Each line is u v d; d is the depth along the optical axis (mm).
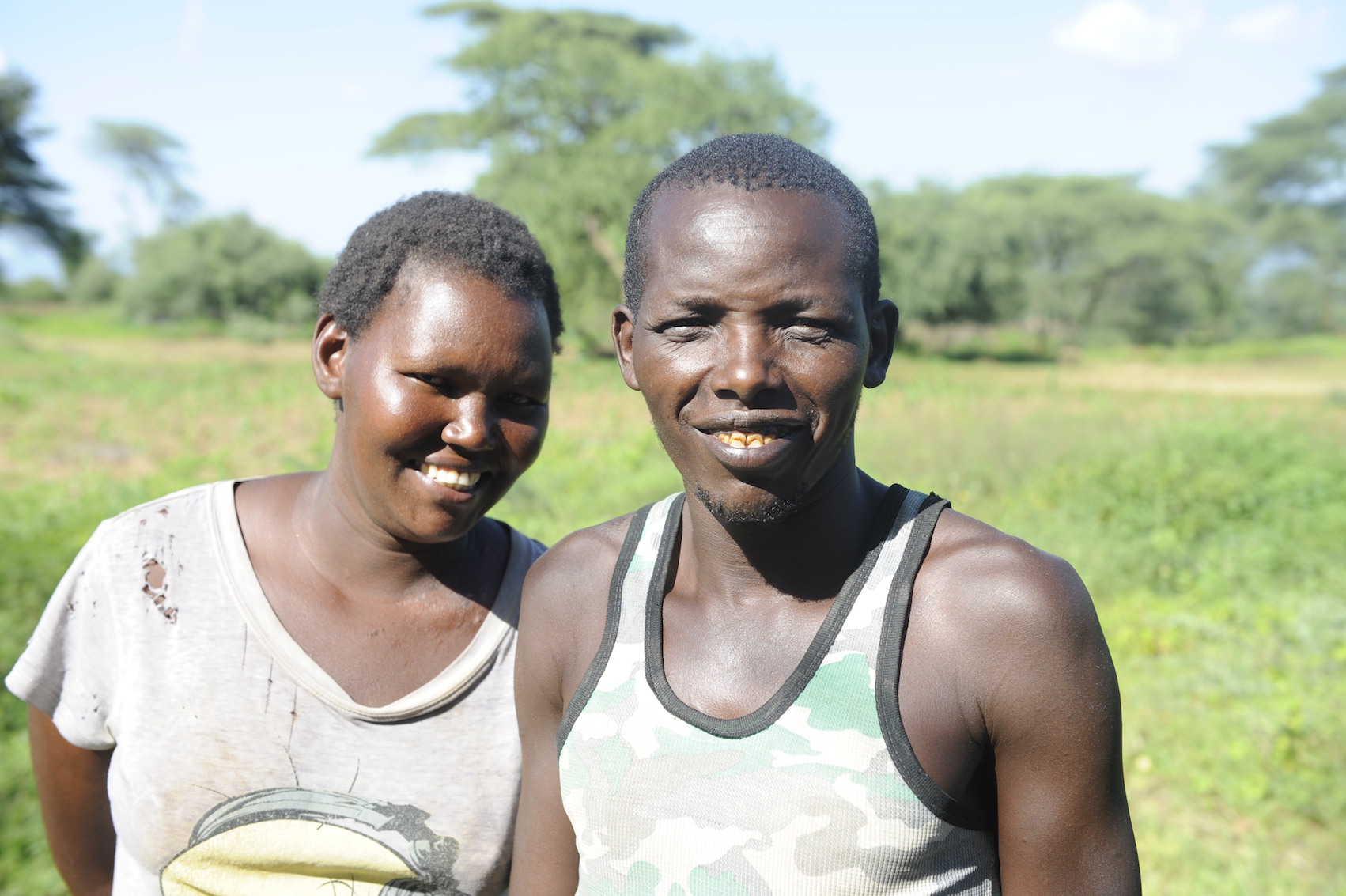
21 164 55812
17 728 4266
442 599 1617
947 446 11570
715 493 1224
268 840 1505
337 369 1585
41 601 5547
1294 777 4285
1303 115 58125
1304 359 41562
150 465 13266
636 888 1215
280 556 1612
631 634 1312
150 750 1501
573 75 35469
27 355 30734
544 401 1575
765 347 1174
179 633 1528
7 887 3287
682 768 1204
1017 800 1185
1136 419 16469
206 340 43375
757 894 1148
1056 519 8297
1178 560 7094
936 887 1162
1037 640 1150
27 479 11875
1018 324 56188
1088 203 51062
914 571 1214
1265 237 56531
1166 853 3871
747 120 34125
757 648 1270
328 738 1512
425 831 1522
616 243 32844
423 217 1496
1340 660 5129
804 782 1148
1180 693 5117
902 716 1166
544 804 1419
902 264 41688
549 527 8156
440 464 1480
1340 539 7562
